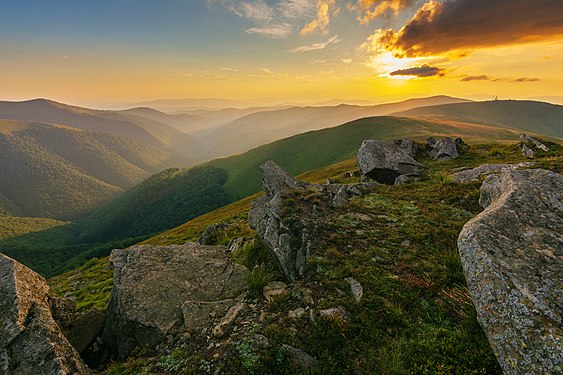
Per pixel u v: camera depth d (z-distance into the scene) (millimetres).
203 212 177625
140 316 9266
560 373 4477
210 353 7449
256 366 6672
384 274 9391
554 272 5965
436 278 9008
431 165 29531
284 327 7676
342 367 6629
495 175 12641
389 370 6332
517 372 4996
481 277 6453
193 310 9305
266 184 18203
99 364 9875
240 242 16266
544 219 7578
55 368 7004
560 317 5125
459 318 7527
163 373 7203
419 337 7082
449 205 15039
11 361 7184
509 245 6812
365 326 7504
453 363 6230
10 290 8812
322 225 12258
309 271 9820
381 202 15883
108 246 107125
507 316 5605
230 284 10953
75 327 10375
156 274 11180
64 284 32031
